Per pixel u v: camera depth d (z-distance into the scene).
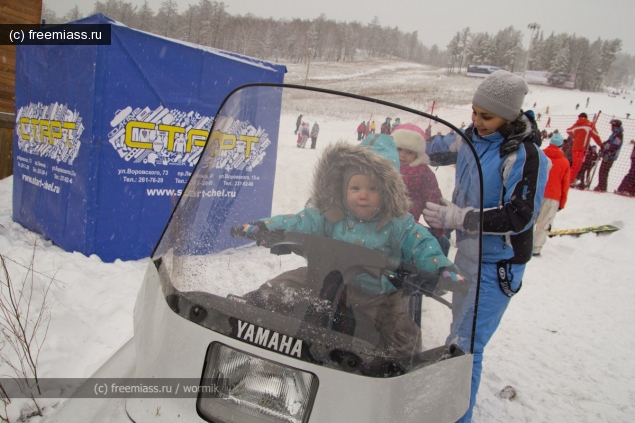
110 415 1.53
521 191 2.28
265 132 1.87
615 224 10.15
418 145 1.78
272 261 1.71
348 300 1.58
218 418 1.44
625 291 6.44
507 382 3.66
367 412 1.40
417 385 1.51
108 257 4.96
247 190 1.87
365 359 1.45
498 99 2.35
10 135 8.52
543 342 4.54
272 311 1.54
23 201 5.82
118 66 4.65
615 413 3.35
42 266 4.31
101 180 4.77
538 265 7.61
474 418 3.07
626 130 27.28
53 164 5.18
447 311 1.72
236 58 5.57
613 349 4.50
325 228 1.76
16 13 8.98
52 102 5.12
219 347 1.48
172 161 5.25
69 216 4.97
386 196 1.76
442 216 1.77
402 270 1.68
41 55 5.27
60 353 2.99
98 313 3.62
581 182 15.76
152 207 5.18
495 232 2.29
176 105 5.15
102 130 4.69
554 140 8.02
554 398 3.48
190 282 1.67
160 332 1.58
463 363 1.70
